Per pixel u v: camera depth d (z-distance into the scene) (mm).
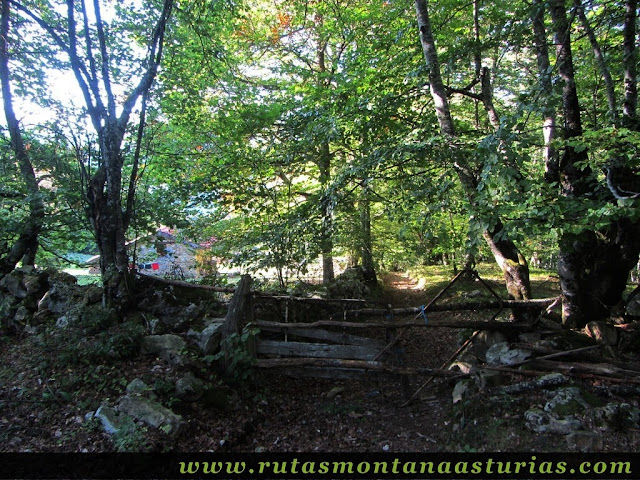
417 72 5773
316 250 6312
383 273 17109
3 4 6168
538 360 4328
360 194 6359
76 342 4539
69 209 6297
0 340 5105
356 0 9609
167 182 8109
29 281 5805
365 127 6430
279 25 10719
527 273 5711
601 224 3439
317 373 5055
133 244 6789
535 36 5398
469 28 8156
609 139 3734
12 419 3451
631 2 4656
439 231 4730
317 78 9758
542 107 3799
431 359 6285
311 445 3873
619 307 5285
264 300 6359
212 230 8469
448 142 4613
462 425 3740
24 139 6711
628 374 3936
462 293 9961
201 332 4875
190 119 7801
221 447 3596
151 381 4109
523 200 3643
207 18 7047
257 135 7895
